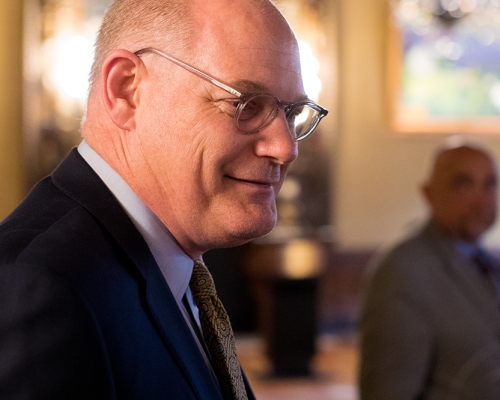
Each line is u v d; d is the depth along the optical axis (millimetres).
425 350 2338
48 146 7059
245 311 7566
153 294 1056
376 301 2383
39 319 866
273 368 6453
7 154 7047
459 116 7988
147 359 999
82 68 7102
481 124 8000
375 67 7828
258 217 1144
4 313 873
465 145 2707
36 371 843
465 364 2346
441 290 2410
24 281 886
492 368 2342
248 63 1099
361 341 2416
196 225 1148
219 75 1093
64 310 881
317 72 7523
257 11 1131
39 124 7035
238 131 1101
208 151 1103
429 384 2379
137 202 1151
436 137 7941
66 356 860
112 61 1140
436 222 2600
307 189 7555
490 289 2553
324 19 7500
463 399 2330
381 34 7812
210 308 1235
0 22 6977
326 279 7668
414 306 2354
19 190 7062
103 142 1183
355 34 7781
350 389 5859
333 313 7691
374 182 7863
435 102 7969
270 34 1125
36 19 6977
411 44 7898
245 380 1363
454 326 2369
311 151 7562
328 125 7582
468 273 2469
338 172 7793
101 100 1188
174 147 1115
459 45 7957
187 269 1195
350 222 7816
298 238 7281
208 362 1208
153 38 1138
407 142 7906
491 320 2424
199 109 1101
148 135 1133
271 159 1129
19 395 834
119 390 934
